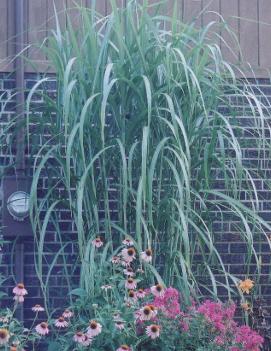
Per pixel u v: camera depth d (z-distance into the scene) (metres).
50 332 6.84
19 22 7.29
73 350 5.76
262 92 7.20
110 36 6.44
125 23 6.52
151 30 6.42
